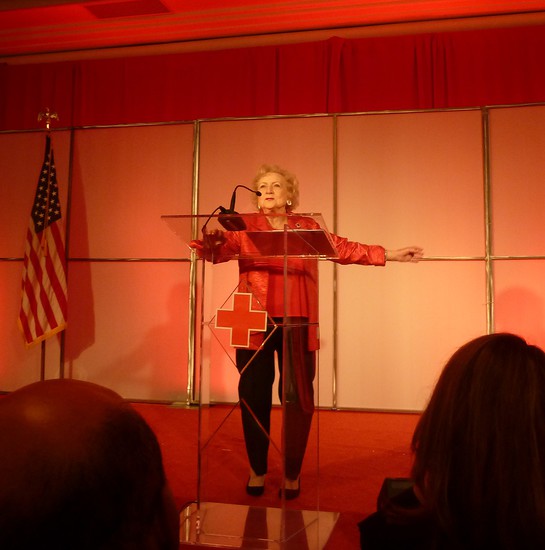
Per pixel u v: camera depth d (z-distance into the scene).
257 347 2.05
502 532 0.68
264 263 2.14
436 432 0.74
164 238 5.30
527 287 4.71
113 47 5.96
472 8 5.20
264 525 2.01
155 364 5.22
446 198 4.88
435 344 4.80
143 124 5.42
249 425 2.17
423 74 5.06
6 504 0.34
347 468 2.98
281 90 5.26
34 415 0.36
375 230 4.96
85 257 5.39
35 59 6.09
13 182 5.61
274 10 5.48
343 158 5.07
